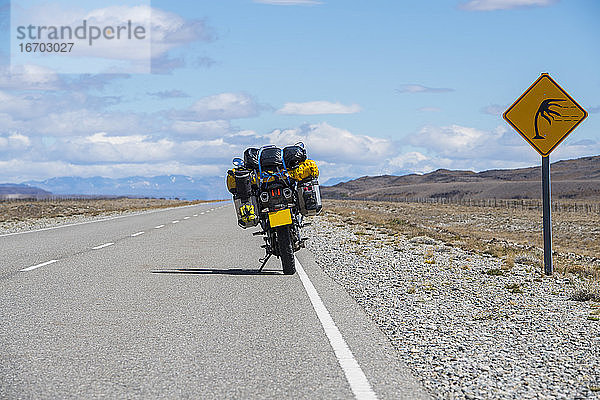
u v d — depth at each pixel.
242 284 11.62
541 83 13.30
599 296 10.33
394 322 8.52
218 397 5.43
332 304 9.73
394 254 17.41
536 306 9.87
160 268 13.75
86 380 5.86
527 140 13.48
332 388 5.70
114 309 9.19
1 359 6.53
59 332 7.73
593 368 6.46
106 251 17.23
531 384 5.90
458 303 10.05
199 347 7.09
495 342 7.50
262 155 13.08
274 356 6.75
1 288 10.93
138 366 6.33
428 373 6.22
